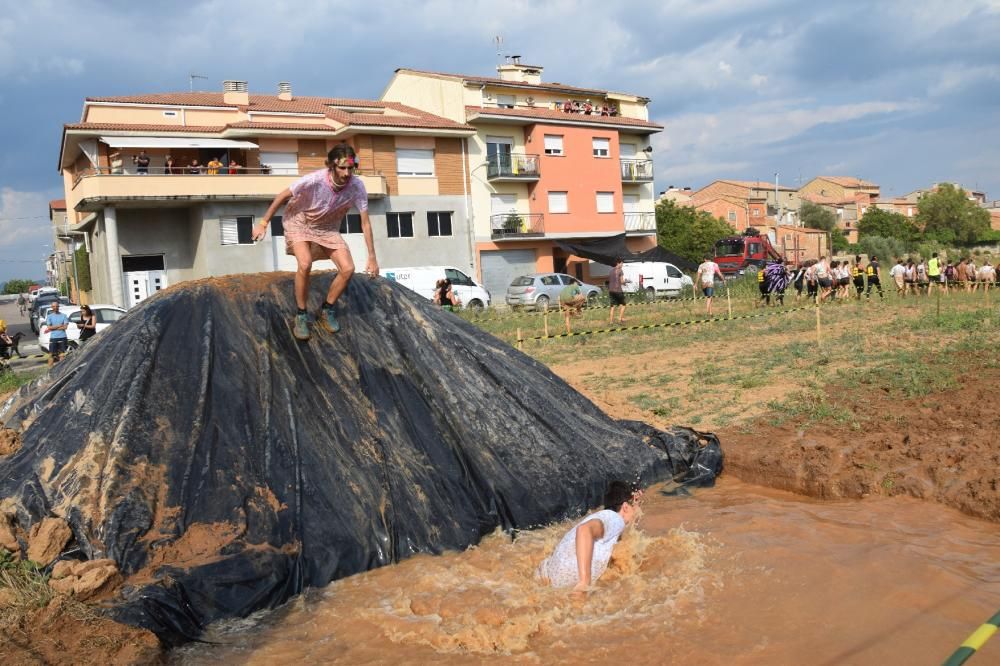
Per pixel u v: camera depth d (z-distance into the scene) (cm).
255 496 627
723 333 2002
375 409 746
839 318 2248
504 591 558
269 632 524
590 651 468
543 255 4272
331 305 779
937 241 8306
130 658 465
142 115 3369
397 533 655
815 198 10038
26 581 520
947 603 510
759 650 460
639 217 4744
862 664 441
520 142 4231
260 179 3241
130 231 3256
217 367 717
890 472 766
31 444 664
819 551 609
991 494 684
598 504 762
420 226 3853
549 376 879
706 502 772
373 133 3672
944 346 1495
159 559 554
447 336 829
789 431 941
